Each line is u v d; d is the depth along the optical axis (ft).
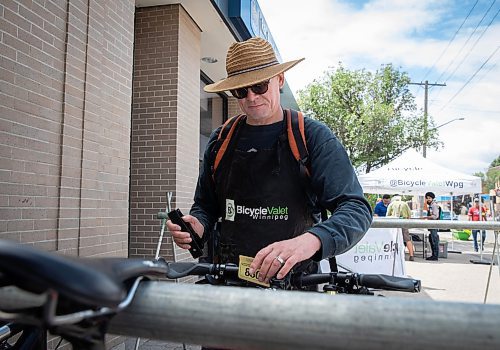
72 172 11.19
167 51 18.28
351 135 71.67
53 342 9.14
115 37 13.28
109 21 12.94
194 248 5.62
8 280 1.63
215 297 1.90
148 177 18.26
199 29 20.80
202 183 6.32
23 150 9.59
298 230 5.44
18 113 9.45
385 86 76.43
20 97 9.50
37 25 10.01
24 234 9.60
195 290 1.95
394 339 1.71
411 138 75.31
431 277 26.13
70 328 1.77
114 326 1.99
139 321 1.95
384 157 73.72
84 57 11.70
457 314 1.69
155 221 18.06
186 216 5.62
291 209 5.40
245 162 5.56
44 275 1.42
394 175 34.88
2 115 9.04
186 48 19.20
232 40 22.06
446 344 1.67
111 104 13.05
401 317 1.72
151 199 18.17
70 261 1.53
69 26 11.05
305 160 5.37
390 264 18.43
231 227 5.65
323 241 4.29
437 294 20.85
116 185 13.29
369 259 18.17
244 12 20.62
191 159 19.84
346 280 4.72
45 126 10.28
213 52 23.44
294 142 5.40
